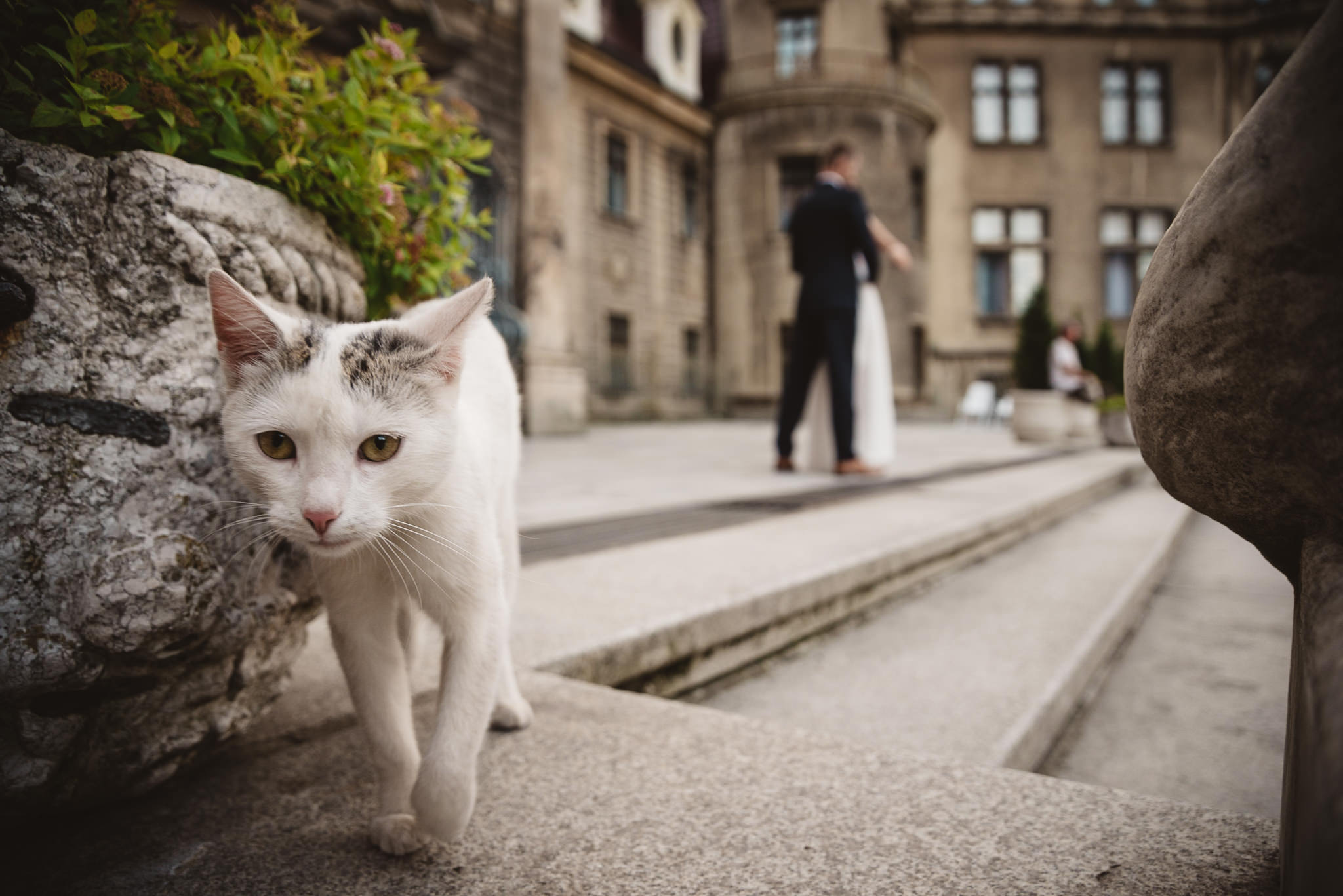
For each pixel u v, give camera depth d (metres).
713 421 21.00
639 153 19.23
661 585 2.81
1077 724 2.70
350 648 1.35
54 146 1.13
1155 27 22.98
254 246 1.36
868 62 20.83
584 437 12.44
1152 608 4.18
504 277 11.27
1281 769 2.36
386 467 1.28
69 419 1.14
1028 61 23.33
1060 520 5.78
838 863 1.24
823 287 6.24
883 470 6.72
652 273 19.83
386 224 1.68
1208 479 0.99
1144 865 1.21
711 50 23.12
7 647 1.06
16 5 1.22
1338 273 0.79
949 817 1.37
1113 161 23.45
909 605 3.51
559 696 1.90
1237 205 0.85
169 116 1.30
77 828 1.33
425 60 7.73
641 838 1.33
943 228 23.39
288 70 1.55
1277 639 3.64
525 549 3.45
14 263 1.09
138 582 1.12
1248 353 0.87
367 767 1.56
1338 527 0.90
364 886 1.20
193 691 1.31
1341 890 0.57
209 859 1.26
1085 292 23.52
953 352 23.36
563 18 12.52
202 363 1.28
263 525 1.37
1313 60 0.79
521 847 1.30
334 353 1.27
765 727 1.75
